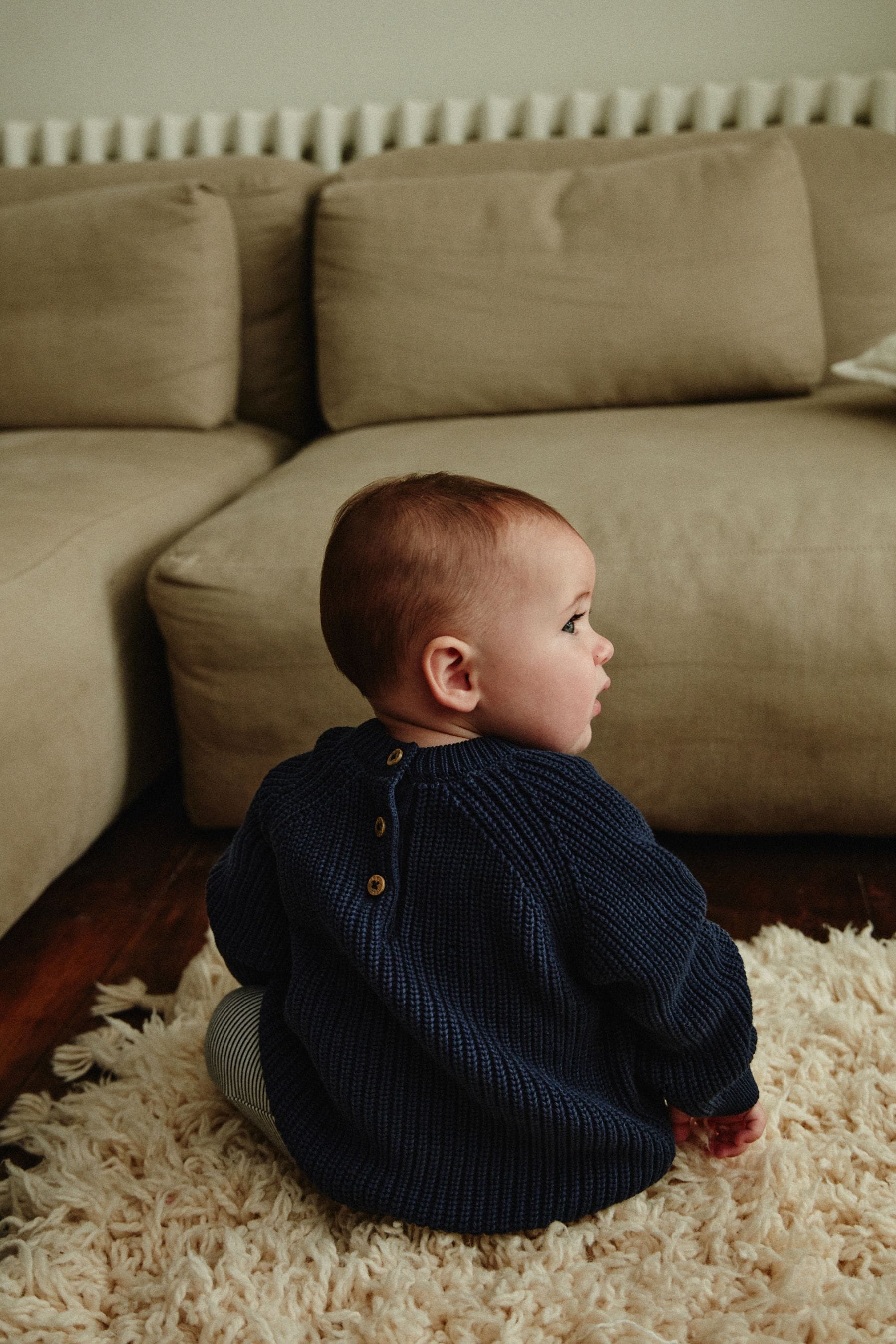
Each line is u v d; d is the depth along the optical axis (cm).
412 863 67
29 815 107
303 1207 75
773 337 162
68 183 202
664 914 65
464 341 167
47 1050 98
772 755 115
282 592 117
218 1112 84
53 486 137
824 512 112
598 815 66
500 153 192
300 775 76
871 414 145
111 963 110
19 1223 75
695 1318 64
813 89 212
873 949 99
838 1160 76
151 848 133
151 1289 68
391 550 68
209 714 124
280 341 196
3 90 248
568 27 227
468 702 69
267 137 237
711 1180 75
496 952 66
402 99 237
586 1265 68
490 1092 65
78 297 178
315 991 71
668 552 111
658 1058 73
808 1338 62
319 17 234
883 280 176
